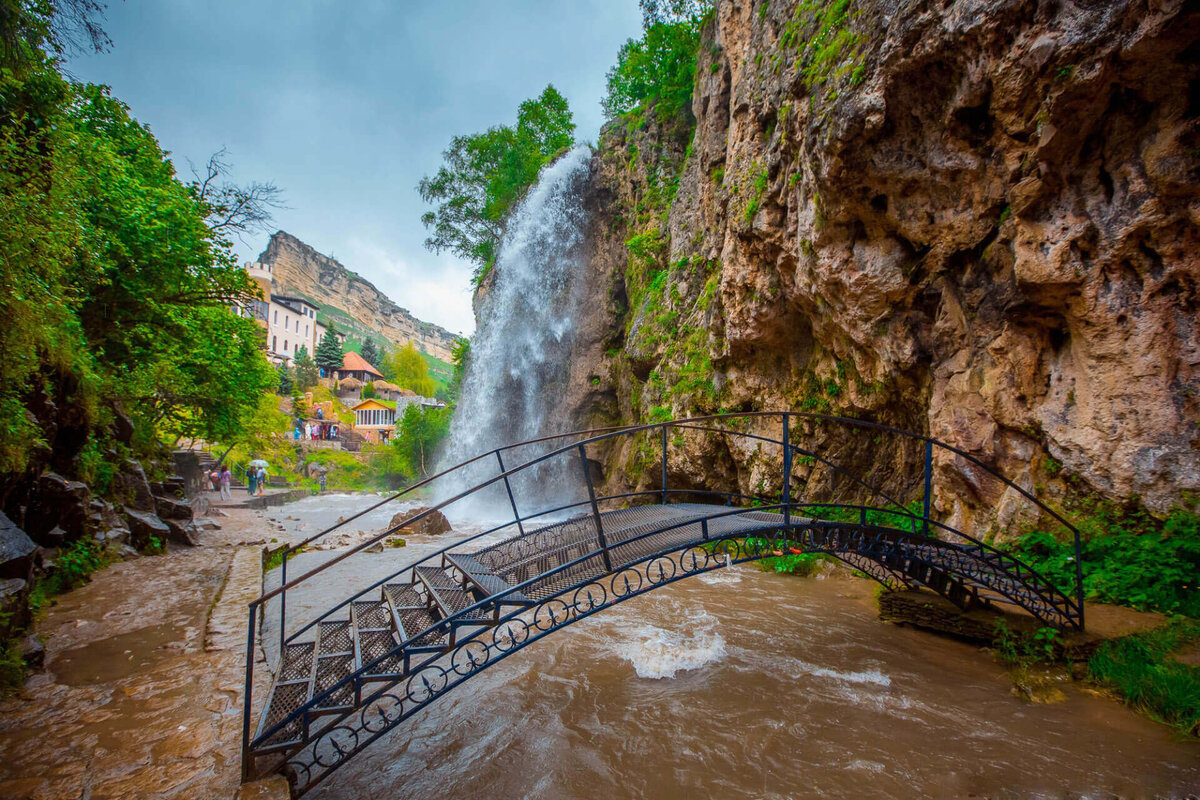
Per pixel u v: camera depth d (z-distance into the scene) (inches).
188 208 502.9
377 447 1905.8
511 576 182.9
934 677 206.7
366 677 133.1
